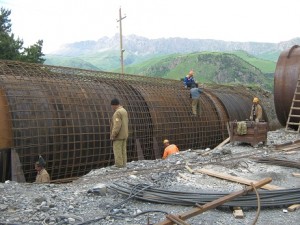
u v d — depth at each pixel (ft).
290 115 58.18
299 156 37.01
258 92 94.12
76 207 20.59
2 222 17.92
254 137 43.52
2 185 24.73
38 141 35.32
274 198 21.16
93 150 40.40
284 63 62.39
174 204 21.08
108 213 19.57
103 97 44.60
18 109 34.76
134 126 46.62
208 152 39.06
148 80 60.13
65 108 38.88
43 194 22.86
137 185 23.59
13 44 76.54
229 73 489.67
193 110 56.70
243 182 26.12
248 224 18.45
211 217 19.25
